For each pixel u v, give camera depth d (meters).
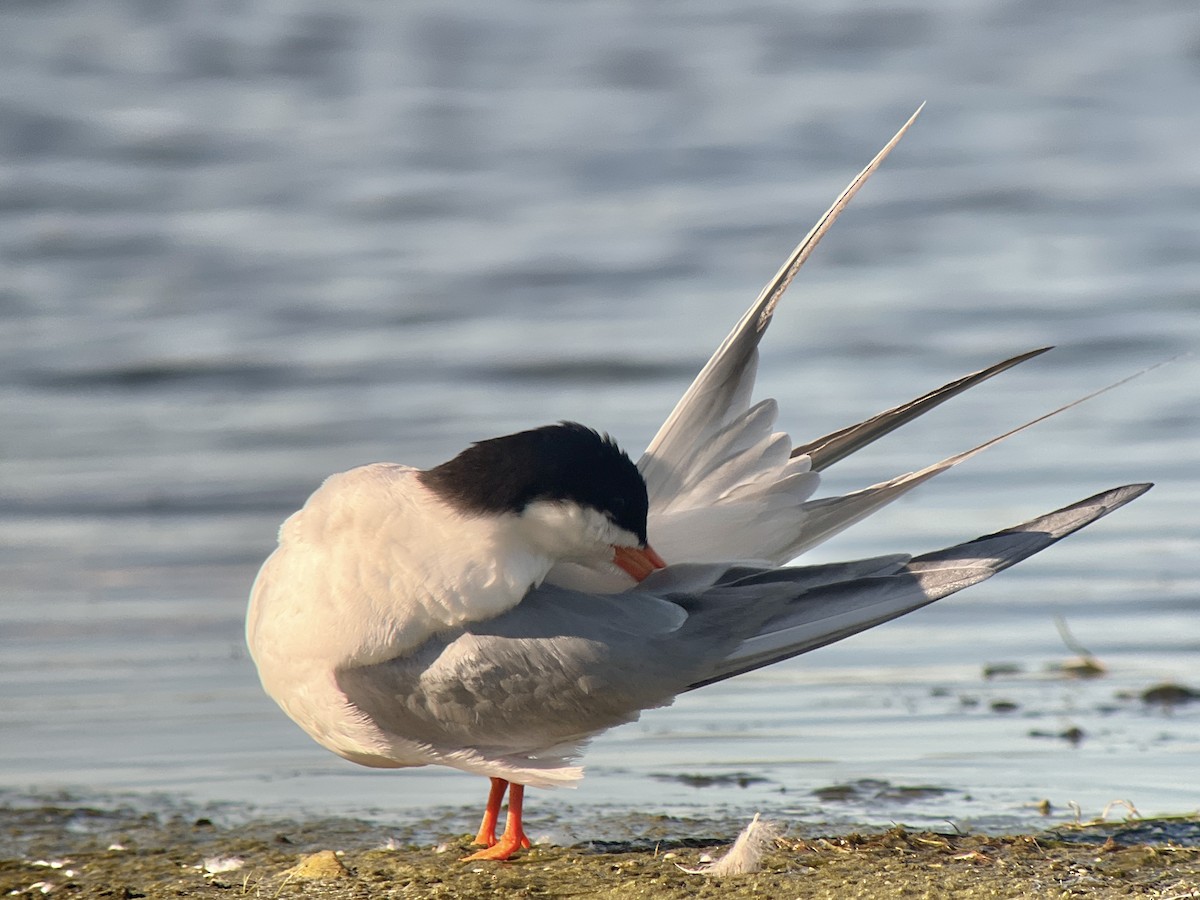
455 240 22.34
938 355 17.81
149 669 10.83
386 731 7.30
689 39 33.16
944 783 8.71
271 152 26.03
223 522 13.87
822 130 27.47
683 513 7.57
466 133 27.03
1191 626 11.12
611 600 7.42
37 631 11.52
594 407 16.48
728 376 7.59
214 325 19.31
